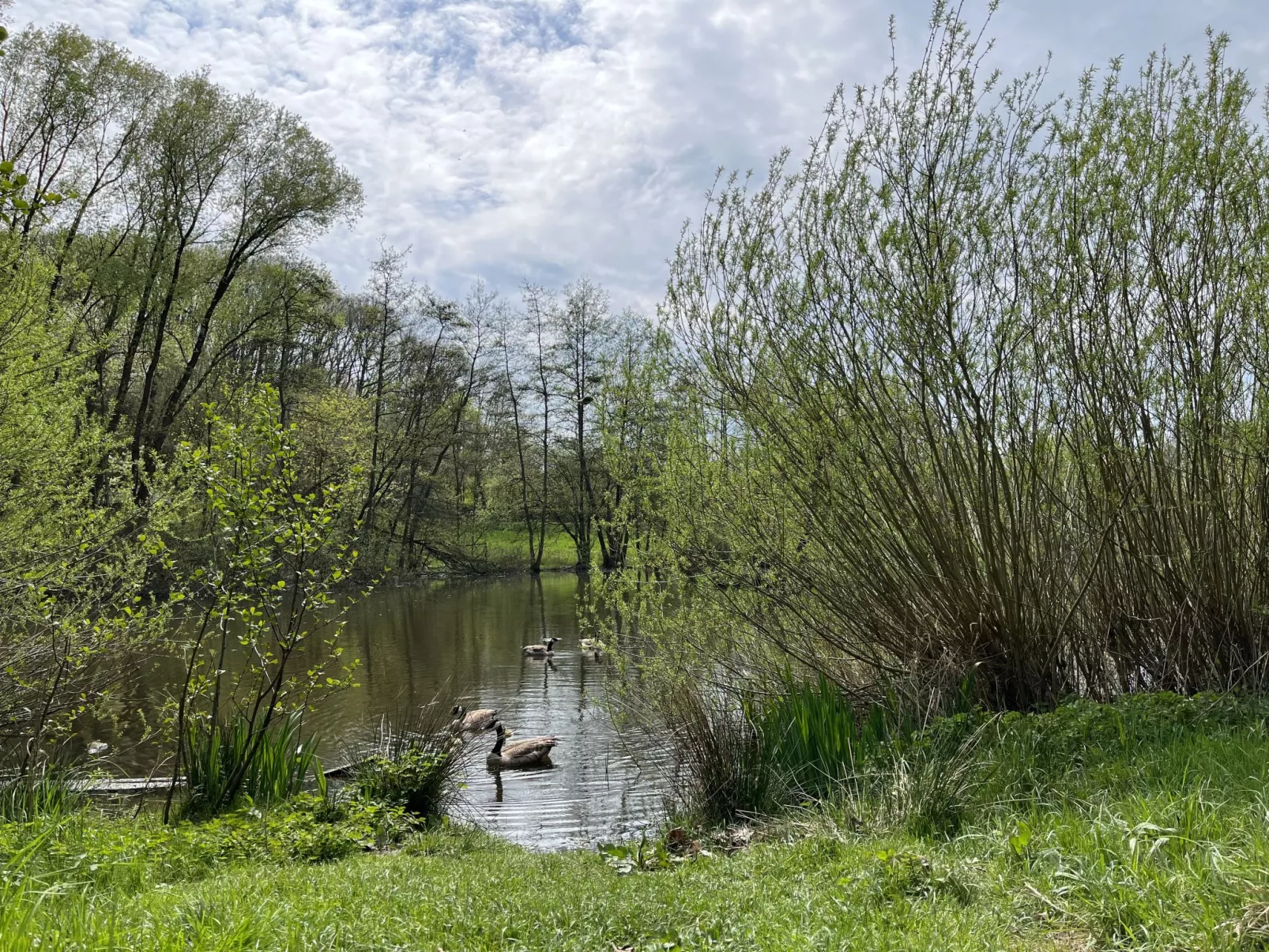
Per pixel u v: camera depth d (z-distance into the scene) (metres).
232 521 8.43
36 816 6.69
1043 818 5.11
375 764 9.49
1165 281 8.03
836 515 8.80
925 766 6.29
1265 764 5.20
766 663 10.11
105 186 24.30
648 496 10.29
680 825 7.70
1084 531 8.58
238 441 8.55
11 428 10.05
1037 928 3.64
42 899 4.01
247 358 32.66
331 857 6.92
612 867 6.17
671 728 8.81
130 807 8.78
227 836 6.80
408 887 5.16
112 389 28.55
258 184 26.58
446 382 45.84
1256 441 7.80
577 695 16.16
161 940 3.45
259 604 8.87
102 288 22.34
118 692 12.77
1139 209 8.02
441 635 23.47
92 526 10.32
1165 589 8.59
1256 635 8.32
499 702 15.66
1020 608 8.42
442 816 9.12
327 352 45.69
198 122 24.80
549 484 47.62
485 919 4.29
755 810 7.54
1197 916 3.37
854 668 9.91
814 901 4.16
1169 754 5.86
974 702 8.36
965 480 8.60
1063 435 8.29
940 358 8.08
